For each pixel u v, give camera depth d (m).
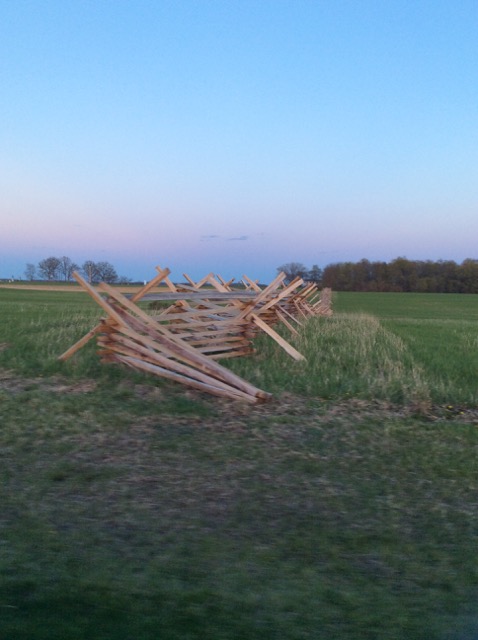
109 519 4.98
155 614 3.61
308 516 5.22
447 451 7.07
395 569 4.35
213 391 9.02
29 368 10.17
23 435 6.95
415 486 6.03
